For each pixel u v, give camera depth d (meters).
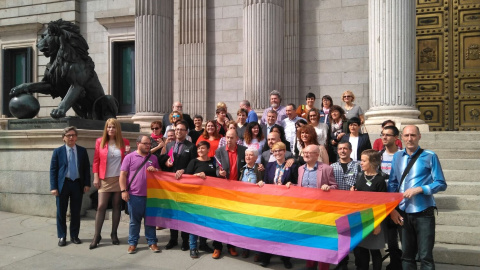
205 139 7.16
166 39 12.42
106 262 5.45
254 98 10.73
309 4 13.08
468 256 5.23
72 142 6.39
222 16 13.99
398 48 9.02
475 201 6.39
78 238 6.41
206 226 5.72
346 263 5.19
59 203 6.23
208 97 14.08
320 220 5.02
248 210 5.50
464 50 11.59
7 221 7.68
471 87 11.48
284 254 5.14
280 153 5.51
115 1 15.85
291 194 5.26
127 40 15.66
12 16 17.02
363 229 4.65
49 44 8.41
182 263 5.46
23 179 8.33
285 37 13.07
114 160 6.30
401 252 4.86
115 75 15.97
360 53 12.57
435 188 4.21
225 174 5.93
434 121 11.78
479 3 11.45
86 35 16.27
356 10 12.63
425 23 11.96
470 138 8.64
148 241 6.04
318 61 12.95
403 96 9.02
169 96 12.47
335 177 5.29
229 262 5.54
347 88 12.66
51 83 8.84
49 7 16.50
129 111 15.87
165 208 6.04
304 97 13.05
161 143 6.65
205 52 13.97
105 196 6.24
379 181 4.81
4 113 17.12
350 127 6.46
